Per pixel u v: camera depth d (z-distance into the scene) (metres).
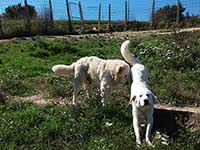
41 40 19.19
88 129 7.84
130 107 8.68
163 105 9.45
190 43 15.56
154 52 14.73
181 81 11.30
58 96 10.75
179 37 16.80
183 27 27.73
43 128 7.97
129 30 30.62
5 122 8.36
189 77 11.66
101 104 8.55
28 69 14.33
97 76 9.11
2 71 14.12
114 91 9.91
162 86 10.69
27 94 11.28
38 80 12.55
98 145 7.23
